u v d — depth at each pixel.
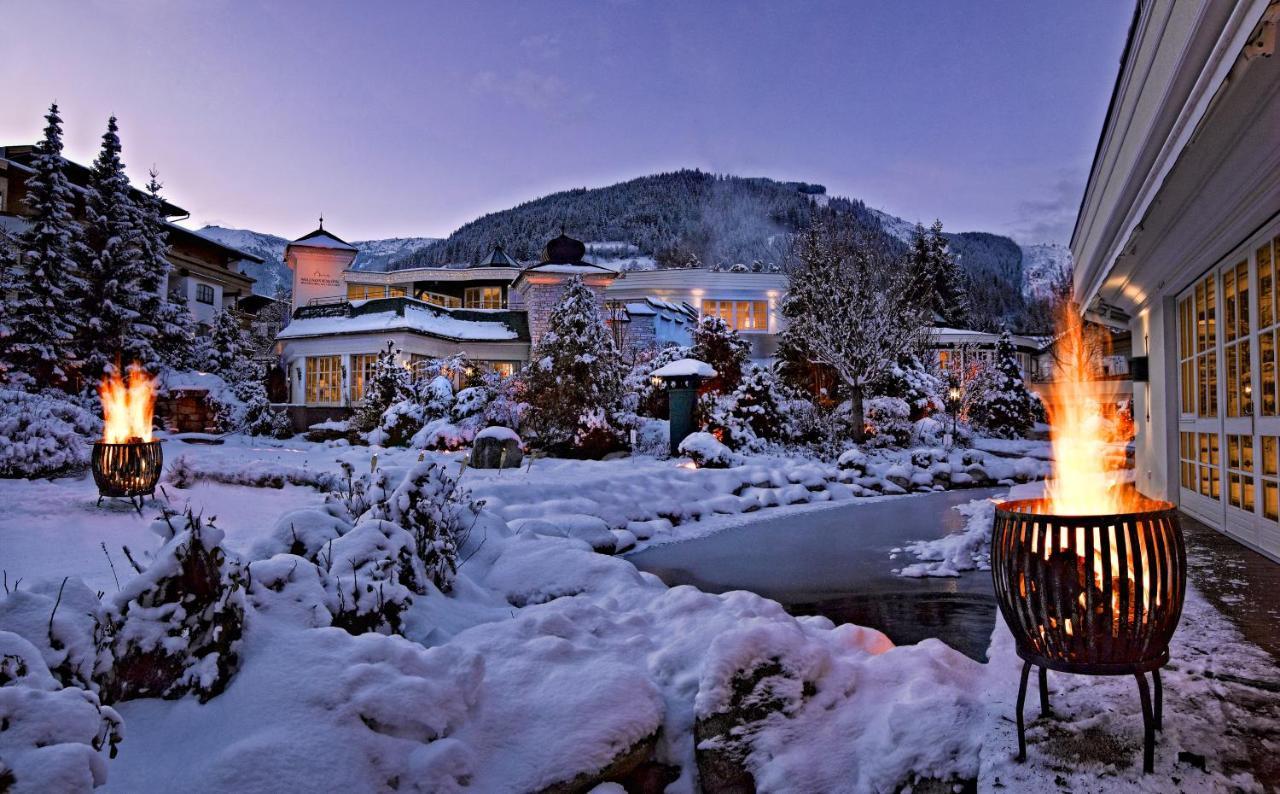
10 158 27.77
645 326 30.78
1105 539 2.13
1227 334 5.91
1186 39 2.91
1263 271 5.11
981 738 2.33
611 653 3.34
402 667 2.63
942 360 33.44
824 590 5.55
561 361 16.91
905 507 10.91
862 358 19.39
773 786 2.44
